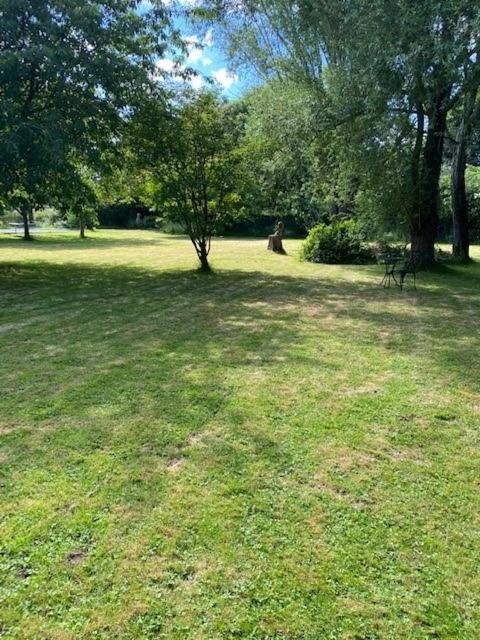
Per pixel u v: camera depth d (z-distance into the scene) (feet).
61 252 48.83
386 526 6.84
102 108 28.37
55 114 25.77
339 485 7.81
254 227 91.09
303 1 33.30
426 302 23.91
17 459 8.43
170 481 7.84
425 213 35.37
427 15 23.27
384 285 29.27
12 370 13.02
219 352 14.88
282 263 40.57
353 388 12.03
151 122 29.91
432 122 32.96
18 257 43.27
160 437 9.30
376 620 5.32
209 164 31.63
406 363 14.08
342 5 29.32
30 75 25.70
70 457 8.52
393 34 24.52
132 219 107.45
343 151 31.99
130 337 16.57
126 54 29.76
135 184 36.78
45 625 5.22
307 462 8.50
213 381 12.32
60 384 12.01
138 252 49.39
